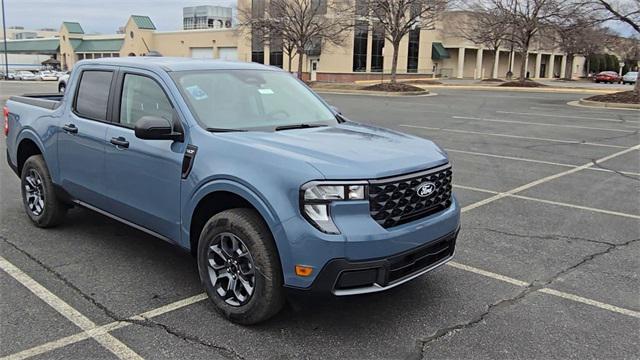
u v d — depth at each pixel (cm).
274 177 337
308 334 360
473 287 443
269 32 4112
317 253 320
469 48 6219
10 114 611
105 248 514
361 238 321
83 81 514
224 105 428
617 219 646
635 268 491
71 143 501
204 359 328
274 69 522
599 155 1099
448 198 399
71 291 420
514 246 545
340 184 325
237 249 363
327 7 4041
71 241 532
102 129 465
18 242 527
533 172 924
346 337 357
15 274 450
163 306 397
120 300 405
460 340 357
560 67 8319
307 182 325
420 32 5753
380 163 348
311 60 5172
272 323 373
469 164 992
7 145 618
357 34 4947
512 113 1988
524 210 682
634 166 986
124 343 345
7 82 4962
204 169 374
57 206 554
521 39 3794
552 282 457
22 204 665
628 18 2295
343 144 379
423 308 402
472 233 585
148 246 522
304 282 327
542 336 365
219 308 377
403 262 346
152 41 7019
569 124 1644
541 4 3538
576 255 522
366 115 1891
